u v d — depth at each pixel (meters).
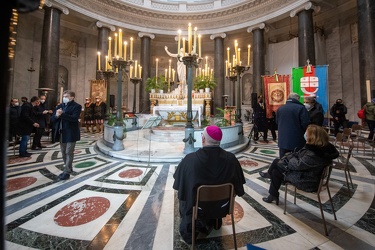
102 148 5.86
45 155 5.55
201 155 1.84
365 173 4.09
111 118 6.84
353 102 11.95
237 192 1.93
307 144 2.44
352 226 2.31
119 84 5.48
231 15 15.09
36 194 3.09
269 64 15.95
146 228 2.28
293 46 14.05
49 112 8.23
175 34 16.25
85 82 15.81
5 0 0.75
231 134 6.24
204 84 9.44
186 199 1.84
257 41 14.06
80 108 3.77
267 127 7.84
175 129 7.55
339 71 12.59
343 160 5.00
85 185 3.46
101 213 2.57
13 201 2.85
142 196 3.07
